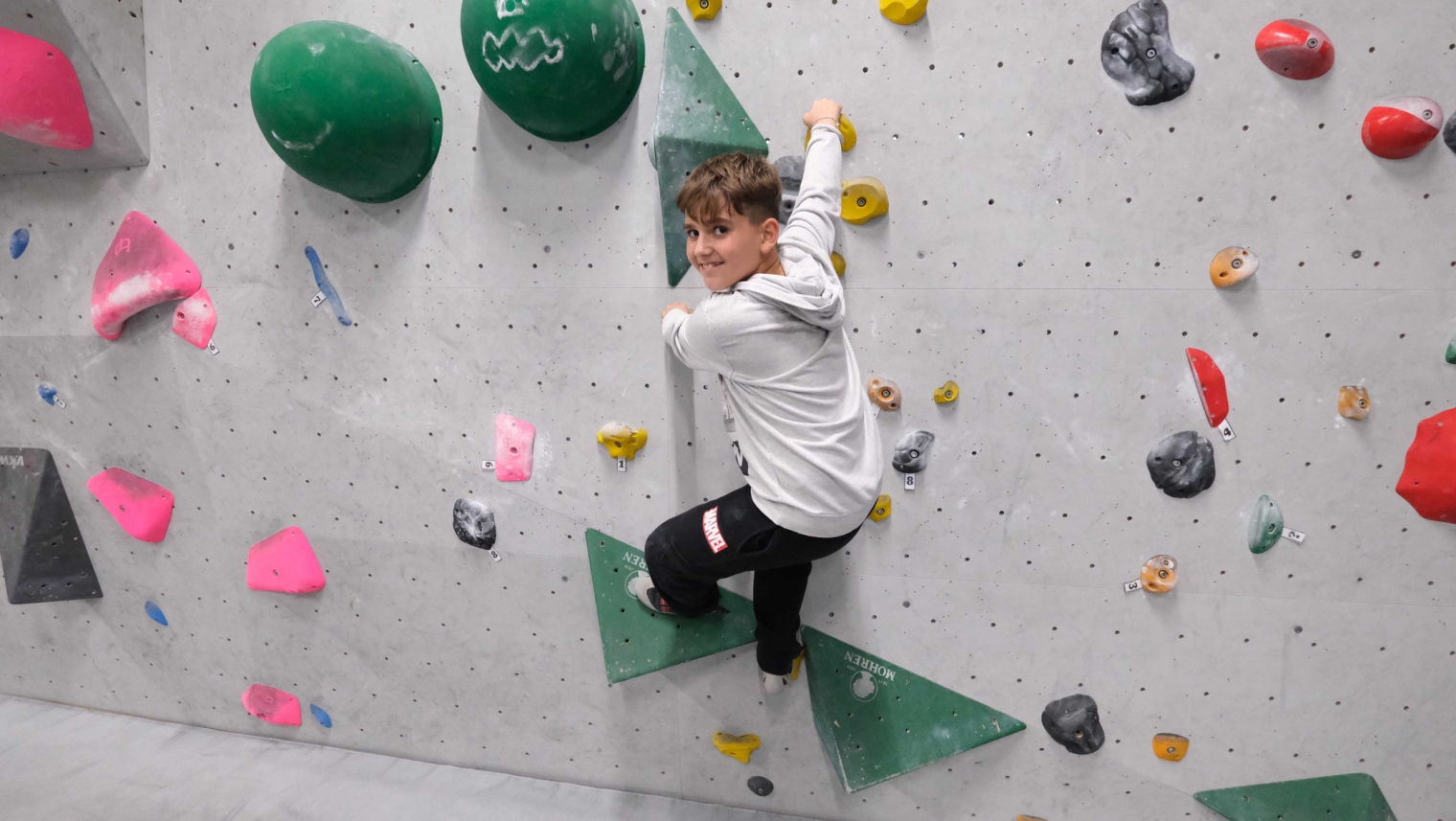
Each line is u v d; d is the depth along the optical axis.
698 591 1.27
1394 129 1.08
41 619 1.85
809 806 1.57
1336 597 1.28
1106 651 1.37
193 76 1.36
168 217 1.45
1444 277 1.14
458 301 1.39
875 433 1.11
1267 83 1.11
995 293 1.25
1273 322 1.20
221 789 1.66
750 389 1.02
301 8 1.30
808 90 1.21
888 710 1.45
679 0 1.21
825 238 1.07
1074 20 1.13
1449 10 1.05
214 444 1.58
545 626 1.55
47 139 1.34
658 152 1.21
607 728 1.60
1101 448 1.28
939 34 1.16
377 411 1.49
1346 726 1.34
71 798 1.63
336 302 1.43
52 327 1.57
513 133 1.29
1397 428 1.20
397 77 1.20
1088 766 1.44
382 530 1.56
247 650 1.74
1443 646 1.27
